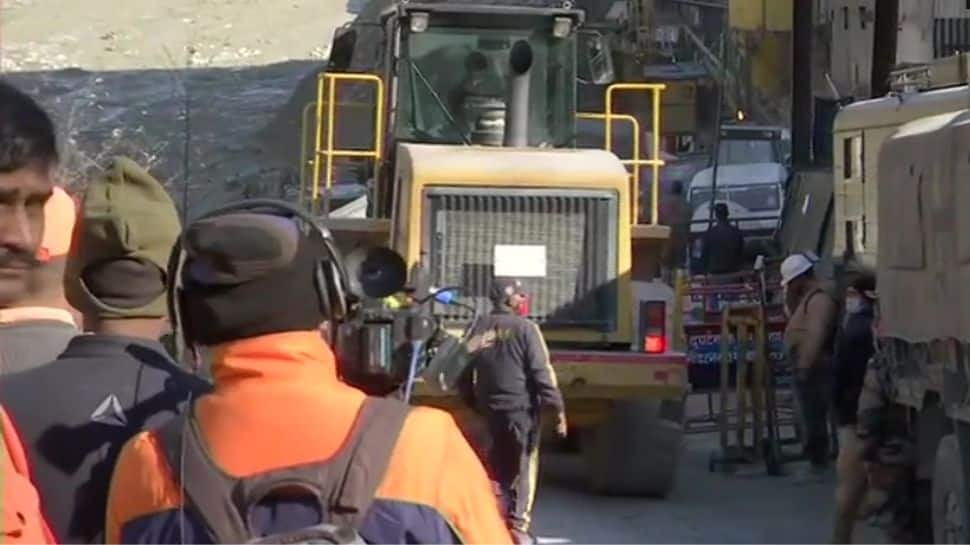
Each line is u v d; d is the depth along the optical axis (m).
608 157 23.81
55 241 6.70
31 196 5.90
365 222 23.91
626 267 23.17
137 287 6.51
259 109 73.50
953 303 15.62
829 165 36.34
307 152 26.39
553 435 23.69
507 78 25.08
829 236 33.59
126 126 60.97
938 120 17.47
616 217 23.22
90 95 71.06
